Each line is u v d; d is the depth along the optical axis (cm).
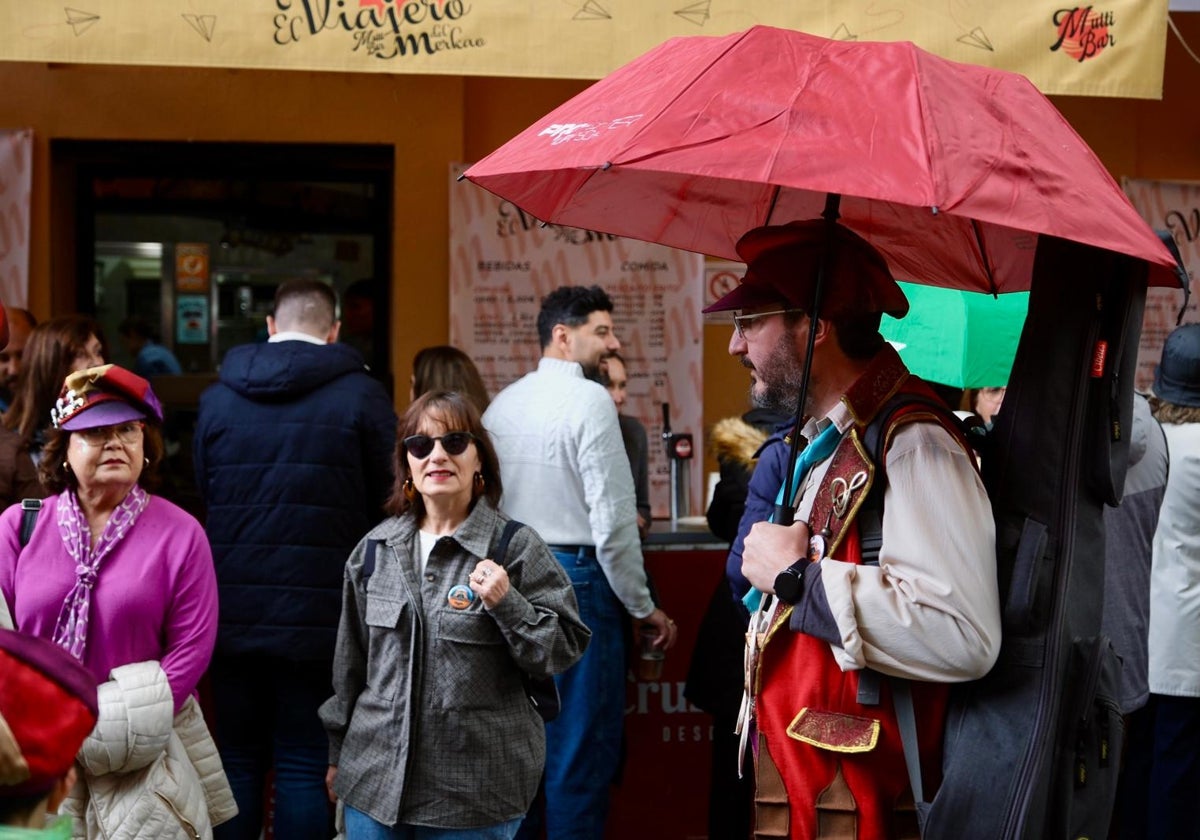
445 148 620
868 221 314
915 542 229
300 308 454
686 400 635
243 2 394
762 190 311
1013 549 236
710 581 512
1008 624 233
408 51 398
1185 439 439
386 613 349
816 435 262
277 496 432
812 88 227
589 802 442
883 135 218
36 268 604
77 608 335
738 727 268
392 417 443
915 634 225
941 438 236
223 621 434
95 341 434
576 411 441
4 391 504
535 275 625
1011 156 223
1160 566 440
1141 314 238
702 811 513
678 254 630
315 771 439
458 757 345
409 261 623
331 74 615
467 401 357
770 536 245
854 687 239
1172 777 443
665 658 489
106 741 319
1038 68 408
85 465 337
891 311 256
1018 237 298
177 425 649
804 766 244
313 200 647
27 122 603
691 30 402
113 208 636
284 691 438
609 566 438
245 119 612
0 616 287
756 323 259
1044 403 239
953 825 231
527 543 355
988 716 233
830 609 230
